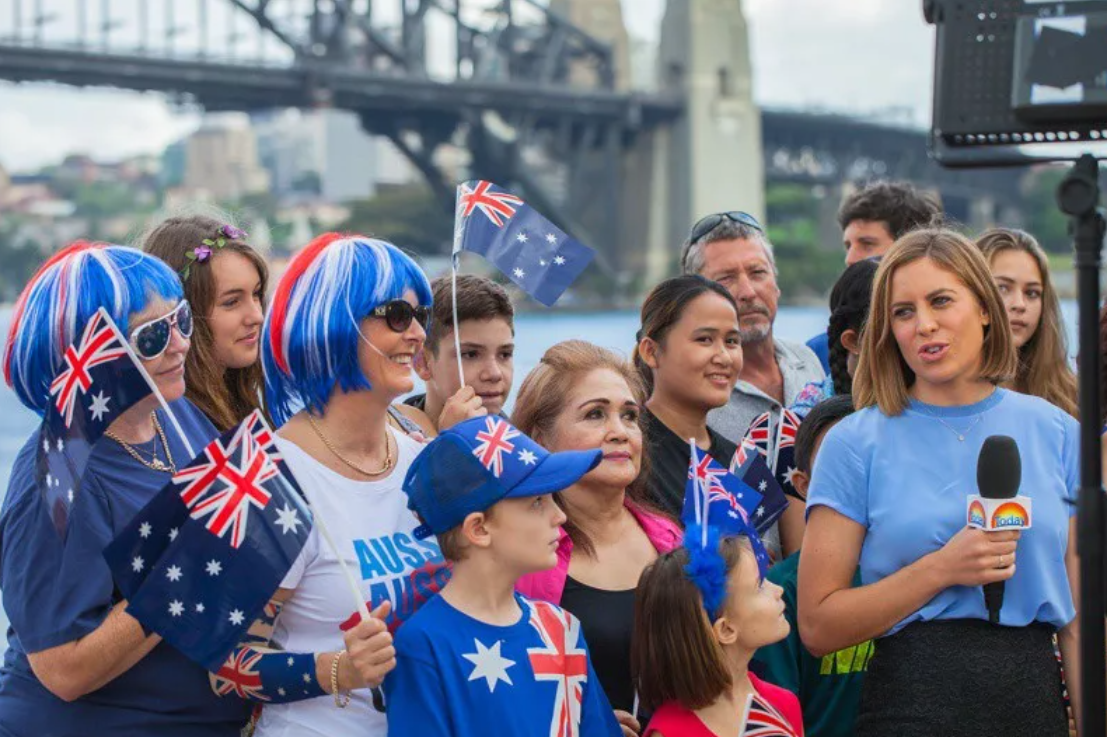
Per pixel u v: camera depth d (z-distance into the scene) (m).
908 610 2.92
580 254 3.64
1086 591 2.38
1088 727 2.38
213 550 2.69
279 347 2.91
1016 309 4.17
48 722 2.81
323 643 2.82
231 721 2.92
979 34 2.45
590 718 2.89
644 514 3.49
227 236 3.53
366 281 2.86
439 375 3.95
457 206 3.70
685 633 2.94
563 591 3.24
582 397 3.34
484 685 2.74
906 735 2.95
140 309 2.83
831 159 88.44
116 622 2.70
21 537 2.77
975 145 2.51
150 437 2.99
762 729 3.00
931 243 3.08
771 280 4.75
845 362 4.01
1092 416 2.36
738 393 4.55
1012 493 2.82
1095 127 2.39
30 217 117.75
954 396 3.08
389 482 2.96
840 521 3.09
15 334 2.87
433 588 2.91
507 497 2.75
